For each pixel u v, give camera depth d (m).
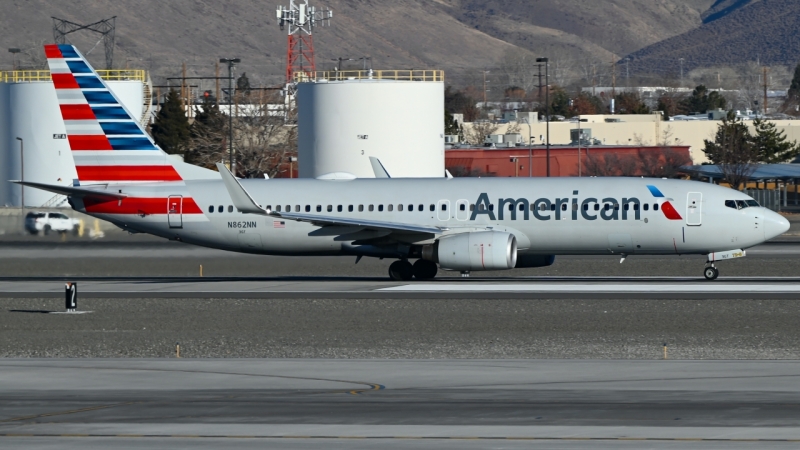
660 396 96.62
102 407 93.69
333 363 117.44
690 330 143.25
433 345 133.50
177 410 92.31
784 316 154.25
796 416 88.06
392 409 92.00
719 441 80.25
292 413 90.75
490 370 111.81
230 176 199.75
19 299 186.38
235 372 111.62
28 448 80.12
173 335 144.62
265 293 190.25
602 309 163.38
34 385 104.75
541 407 92.19
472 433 83.31
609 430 83.81
